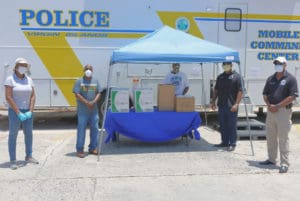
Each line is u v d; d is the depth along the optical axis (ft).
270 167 21.70
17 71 21.11
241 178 19.86
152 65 32.22
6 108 31.50
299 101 34.24
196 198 17.28
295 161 22.98
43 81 31.78
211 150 25.54
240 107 31.40
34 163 22.26
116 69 31.99
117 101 25.96
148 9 32.37
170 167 21.66
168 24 32.65
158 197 17.37
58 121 36.37
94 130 24.26
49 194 17.67
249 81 33.86
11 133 21.27
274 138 21.70
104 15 31.96
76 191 18.02
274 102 20.86
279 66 20.44
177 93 29.32
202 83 32.73
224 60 24.57
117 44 32.27
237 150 25.59
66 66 31.89
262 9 33.55
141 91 26.21
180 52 24.29
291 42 34.19
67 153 24.68
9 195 17.56
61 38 31.71
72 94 32.07
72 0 31.55
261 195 17.65
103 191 18.03
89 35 31.91
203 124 34.63
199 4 32.83
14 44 31.40
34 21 31.40
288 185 18.90
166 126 26.00
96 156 24.03
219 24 33.19
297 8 34.01
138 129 25.73
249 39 33.60
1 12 31.12
